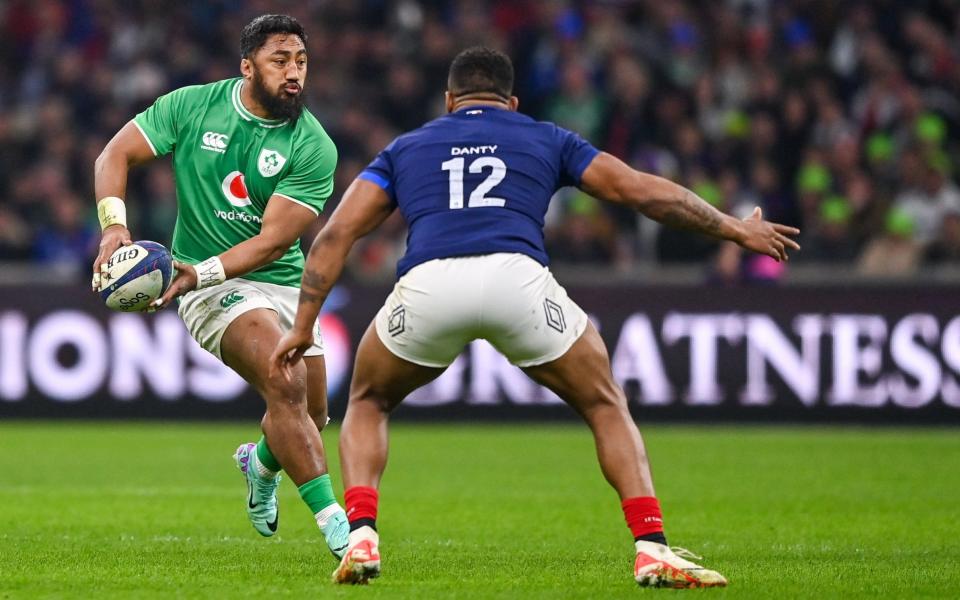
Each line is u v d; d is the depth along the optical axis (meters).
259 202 24.16
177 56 70.81
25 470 39.47
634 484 19.78
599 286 53.03
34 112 71.00
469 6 72.50
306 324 20.22
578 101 66.56
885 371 51.91
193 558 23.67
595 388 20.03
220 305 23.67
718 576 19.72
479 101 20.81
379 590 19.72
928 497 34.47
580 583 20.75
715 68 68.88
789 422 52.19
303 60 23.97
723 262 53.53
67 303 52.72
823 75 66.50
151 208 63.66
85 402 52.66
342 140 65.69
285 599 18.95
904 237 58.00
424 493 35.19
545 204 20.14
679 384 52.59
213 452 44.12
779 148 64.69
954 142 67.69
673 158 64.25
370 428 20.33
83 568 22.23
